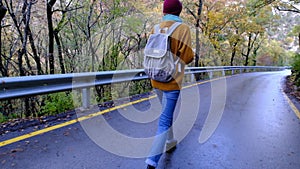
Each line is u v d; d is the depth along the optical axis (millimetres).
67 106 5582
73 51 11164
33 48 9812
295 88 10258
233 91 8586
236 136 3863
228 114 5148
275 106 6191
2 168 2695
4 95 3787
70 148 3262
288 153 3275
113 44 9211
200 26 17484
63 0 11070
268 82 13047
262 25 26047
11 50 10383
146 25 9172
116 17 10039
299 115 5293
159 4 10930
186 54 2605
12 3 9938
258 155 3201
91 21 11117
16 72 10586
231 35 24469
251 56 37969
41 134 3744
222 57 20938
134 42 8914
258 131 4133
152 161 2611
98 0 10562
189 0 15969
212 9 18281
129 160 2975
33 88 4270
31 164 2807
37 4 10539
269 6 15680
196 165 2891
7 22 10633
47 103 5496
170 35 2590
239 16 19109
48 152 3125
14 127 4055
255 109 5758
